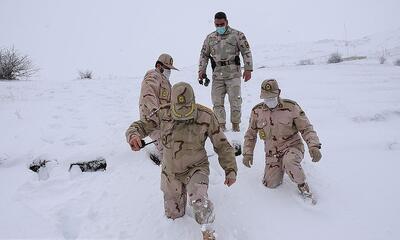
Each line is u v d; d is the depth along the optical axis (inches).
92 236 154.6
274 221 167.3
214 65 256.1
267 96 179.3
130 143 148.7
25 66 643.5
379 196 184.7
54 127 267.4
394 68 523.5
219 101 258.5
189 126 148.7
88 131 259.8
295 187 193.2
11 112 302.5
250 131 192.4
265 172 192.7
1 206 173.8
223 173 206.7
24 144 233.5
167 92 209.3
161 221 163.0
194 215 154.2
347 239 155.3
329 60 861.8
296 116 181.0
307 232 160.4
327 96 354.6
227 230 159.0
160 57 213.2
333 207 177.2
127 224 162.6
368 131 266.2
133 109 328.8
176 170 153.6
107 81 546.9
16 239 152.0
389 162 218.7
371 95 351.9
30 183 193.9
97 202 178.9
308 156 226.1
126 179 198.7
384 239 154.1
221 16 249.0
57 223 162.4
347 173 207.3
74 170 206.4
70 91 418.9
